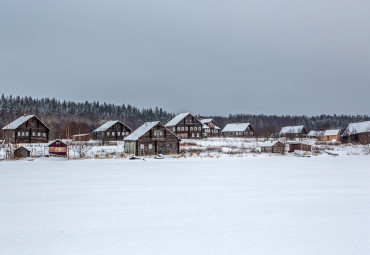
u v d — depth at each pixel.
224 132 122.44
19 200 17.00
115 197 17.62
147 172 31.11
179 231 11.46
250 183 22.80
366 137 87.31
